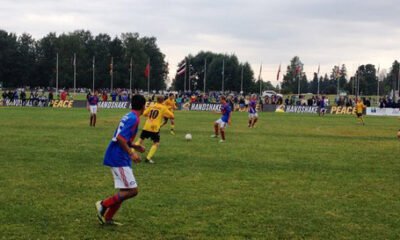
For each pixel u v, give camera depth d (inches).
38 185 453.1
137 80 5516.7
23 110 2041.1
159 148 770.8
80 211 363.6
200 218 350.6
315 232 322.3
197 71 5782.5
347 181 509.4
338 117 2095.2
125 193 323.3
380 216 365.7
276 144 871.7
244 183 484.7
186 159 647.1
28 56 5580.7
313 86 6294.3
